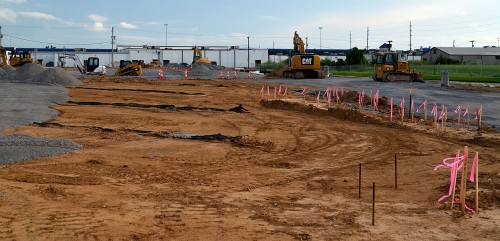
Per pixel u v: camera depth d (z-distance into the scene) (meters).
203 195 8.85
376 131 16.61
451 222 7.31
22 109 19.88
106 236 6.62
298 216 7.63
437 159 12.20
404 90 33.16
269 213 7.78
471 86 35.72
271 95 31.17
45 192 8.77
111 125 17.73
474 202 8.21
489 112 20.98
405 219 7.46
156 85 40.47
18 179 9.72
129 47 131.38
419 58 118.62
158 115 20.92
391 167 11.43
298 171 11.02
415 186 9.57
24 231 6.77
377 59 46.12
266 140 14.97
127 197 8.61
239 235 6.72
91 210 7.77
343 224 7.24
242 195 8.90
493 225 7.16
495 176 10.08
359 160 12.26
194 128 17.39
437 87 35.94
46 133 15.49
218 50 125.06
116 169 10.86
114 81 45.72
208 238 6.59
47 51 127.62
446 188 9.18
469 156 12.48
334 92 29.98
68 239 6.49
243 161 12.02
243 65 126.31
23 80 38.31
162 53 126.25
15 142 12.75
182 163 11.64
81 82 41.28
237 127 17.70
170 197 8.66
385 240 6.57
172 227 7.04
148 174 10.48
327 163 11.95
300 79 51.72
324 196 8.88
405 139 15.04
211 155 12.65
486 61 94.19
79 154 12.34
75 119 19.05
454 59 93.50
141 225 7.10
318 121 19.19
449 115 20.23
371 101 23.95
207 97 29.88
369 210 7.97
